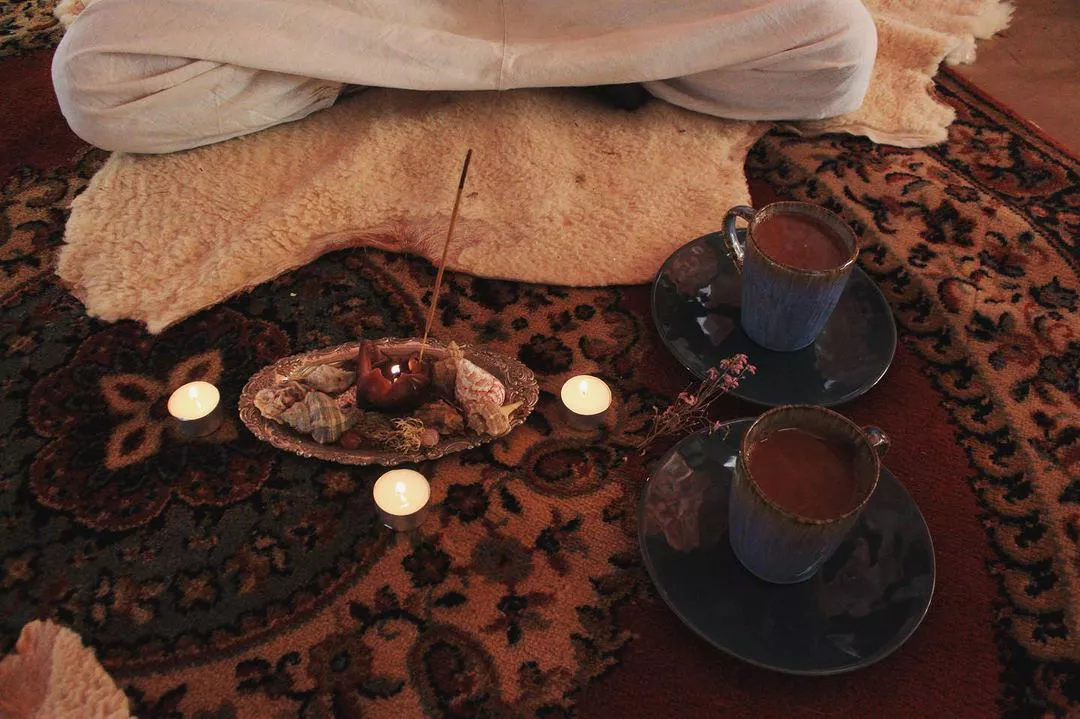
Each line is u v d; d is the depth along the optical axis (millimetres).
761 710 752
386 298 983
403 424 828
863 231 1056
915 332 971
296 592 797
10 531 825
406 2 1085
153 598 793
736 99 1154
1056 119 1229
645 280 998
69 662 760
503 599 797
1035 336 968
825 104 1146
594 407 884
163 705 746
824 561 747
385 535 825
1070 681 766
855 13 1102
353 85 1174
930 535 798
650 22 1108
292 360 877
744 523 728
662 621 790
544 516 838
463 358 854
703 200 1072
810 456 724
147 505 838
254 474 854
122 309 964
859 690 760
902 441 893
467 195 1073
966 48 1288
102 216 1046
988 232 1058
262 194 1080
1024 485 866
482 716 746
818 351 895
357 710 746
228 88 1075
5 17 1312
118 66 1041
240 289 980
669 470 805
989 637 787
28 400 901
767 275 834
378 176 1086
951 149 1154
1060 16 1359
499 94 1181
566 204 1066
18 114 1176
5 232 1040
